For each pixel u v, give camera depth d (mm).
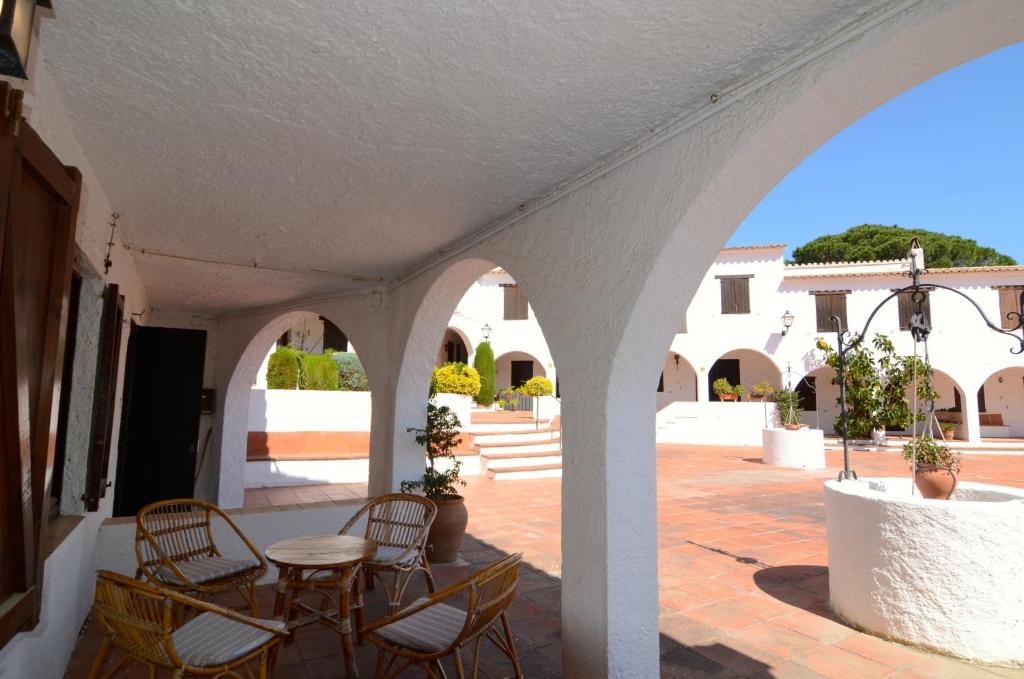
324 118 2479
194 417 5777
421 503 4051
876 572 3613
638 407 2697
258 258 4965
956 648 3301
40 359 1942
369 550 3318
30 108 1922
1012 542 3289
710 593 4359
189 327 8367
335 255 4812
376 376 5832
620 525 2609
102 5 1756
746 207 2348
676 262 2455
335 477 9516
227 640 2420
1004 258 26672
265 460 9039
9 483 1754
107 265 3527
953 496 4387
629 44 1903
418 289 5109
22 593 1915
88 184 2984
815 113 1992
